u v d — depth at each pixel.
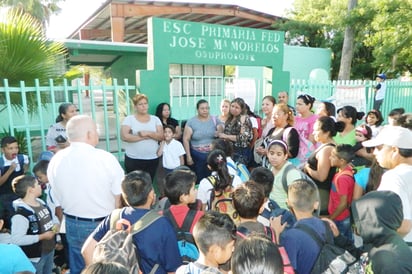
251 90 8.43
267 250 1.45
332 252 2.04
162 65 5.73
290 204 2.31
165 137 5.07
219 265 1.84
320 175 3.33
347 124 4.28
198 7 12.73
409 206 2.11
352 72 17.58
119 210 2.33
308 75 14.49
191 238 2.26
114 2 10.95
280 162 3.29
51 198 3.63
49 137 4.46
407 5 11.90
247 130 5.21
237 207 2.24
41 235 3.07
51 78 5.25
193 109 9.50
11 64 4.76
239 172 3.72
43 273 3.25
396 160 2.30
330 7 15.33
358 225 1.96
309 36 18.11
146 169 4.98
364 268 1.91
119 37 11.16
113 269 1.33
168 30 5.71
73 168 2.68
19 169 4.15
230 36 6.50
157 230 2.14
